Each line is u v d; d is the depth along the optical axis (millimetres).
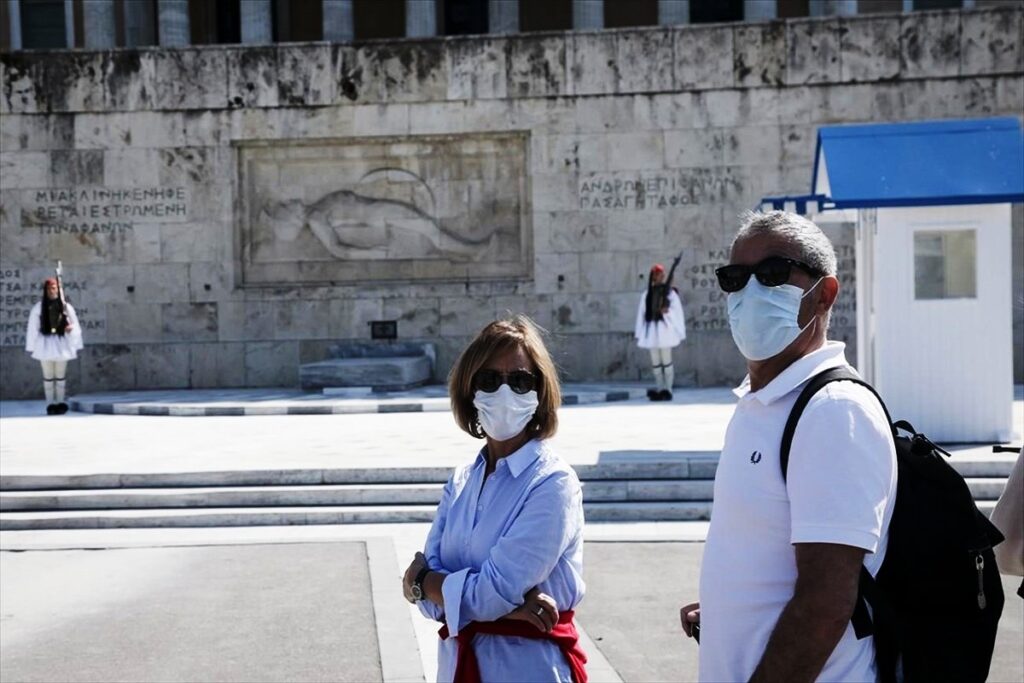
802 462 3006
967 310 12820
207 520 11789
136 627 8148
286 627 8062
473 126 23375
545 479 3756
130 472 12539
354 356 23625
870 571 3086
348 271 23844
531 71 23219
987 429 12852
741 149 22891
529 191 23438
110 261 23641
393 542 10766
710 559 3268
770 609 3119
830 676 3057
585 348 23281
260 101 23547
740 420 3279
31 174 23578
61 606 8773
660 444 14000
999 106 22391
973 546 3068
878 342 12984
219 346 23672
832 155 12828
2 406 21938
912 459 3162
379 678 6941
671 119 23016
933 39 22453
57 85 23484
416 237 23734
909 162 12664
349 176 23750
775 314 3256
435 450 13930
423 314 23609
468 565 3822
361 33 36250
